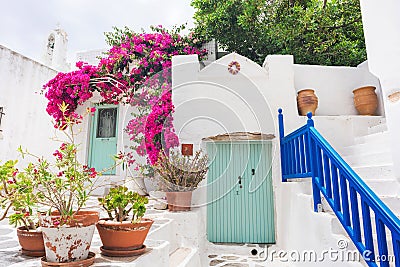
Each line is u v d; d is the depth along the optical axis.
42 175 1.59
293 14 6.36
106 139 6.17
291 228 3.65
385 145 3.44
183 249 3.33
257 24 6.67
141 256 1.78
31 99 6.16
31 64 6.22
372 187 2.98
